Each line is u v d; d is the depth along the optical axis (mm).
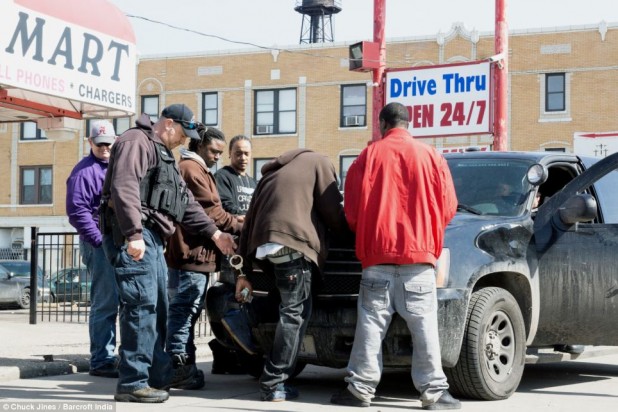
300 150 6805
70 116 13336
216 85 45438
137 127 6480
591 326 7555
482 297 6805
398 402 6809
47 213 48062
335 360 6855
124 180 6207
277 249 6523
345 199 6562
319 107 43625
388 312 6414
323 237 6723
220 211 7469
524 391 7531
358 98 43031
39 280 23547
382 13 17203
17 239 49000
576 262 7426
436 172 6391
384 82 17641
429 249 6301
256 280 7273
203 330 12812
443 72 16969
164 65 46344
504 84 16469
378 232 6328
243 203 8281
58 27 11625
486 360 6789
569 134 39594
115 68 12719
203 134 7871
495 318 6902
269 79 44500
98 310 8297
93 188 8328
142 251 6215
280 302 7055
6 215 48812
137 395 6543
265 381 6711
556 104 40000
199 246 7406
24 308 23469
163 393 6602
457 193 7711
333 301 6859
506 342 7023
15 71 10930
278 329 6629
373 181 6414
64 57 11750
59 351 9414
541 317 7336
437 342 6375
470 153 8203
